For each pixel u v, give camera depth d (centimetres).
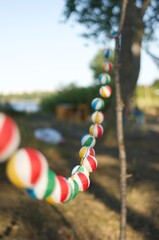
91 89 1808
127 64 712
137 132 1085
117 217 383
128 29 457
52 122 1375
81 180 106
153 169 584
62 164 611
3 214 369
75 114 1599
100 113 146
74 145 827
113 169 575
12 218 363
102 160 643
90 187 477
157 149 792
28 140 679
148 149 789
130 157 694
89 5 820
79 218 377
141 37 653
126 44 693
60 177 86
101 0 802
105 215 388
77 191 102
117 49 203
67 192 84
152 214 387
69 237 335
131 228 355
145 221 371
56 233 341
